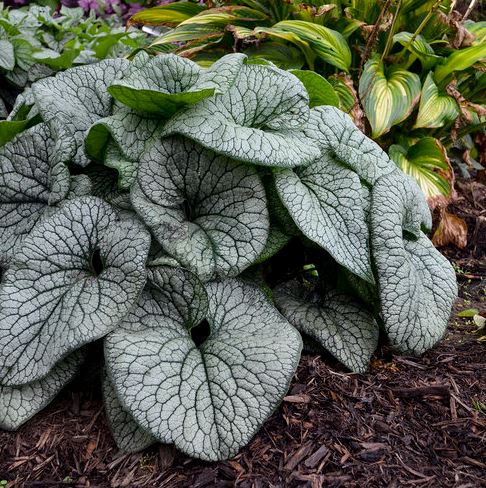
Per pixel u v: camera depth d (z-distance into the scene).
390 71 1.17
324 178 0.75
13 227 0.75
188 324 0.70
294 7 1.15
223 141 0.66
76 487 0.62
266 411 0.63
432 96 1.12
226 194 0.71
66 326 0.65
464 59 1.13
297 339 0.67
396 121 1.07
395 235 0.73
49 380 0.68
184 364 0.65
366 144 0.80
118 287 0.66
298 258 0.83
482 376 0.76
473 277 1.08
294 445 0.64
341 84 1.09
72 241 0.69
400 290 0.72
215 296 0.72
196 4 1.29
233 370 0.65
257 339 0.68
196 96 0.67
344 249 0.71
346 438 0.65
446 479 0.62
